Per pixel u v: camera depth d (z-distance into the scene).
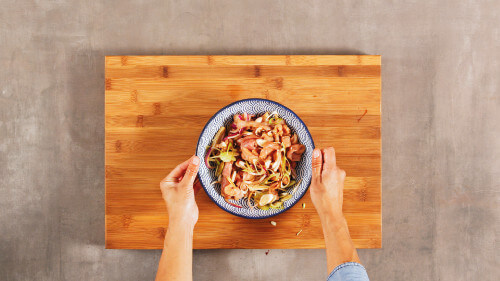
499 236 1.13
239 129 0.93
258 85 1.04
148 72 1.03
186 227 0.96
